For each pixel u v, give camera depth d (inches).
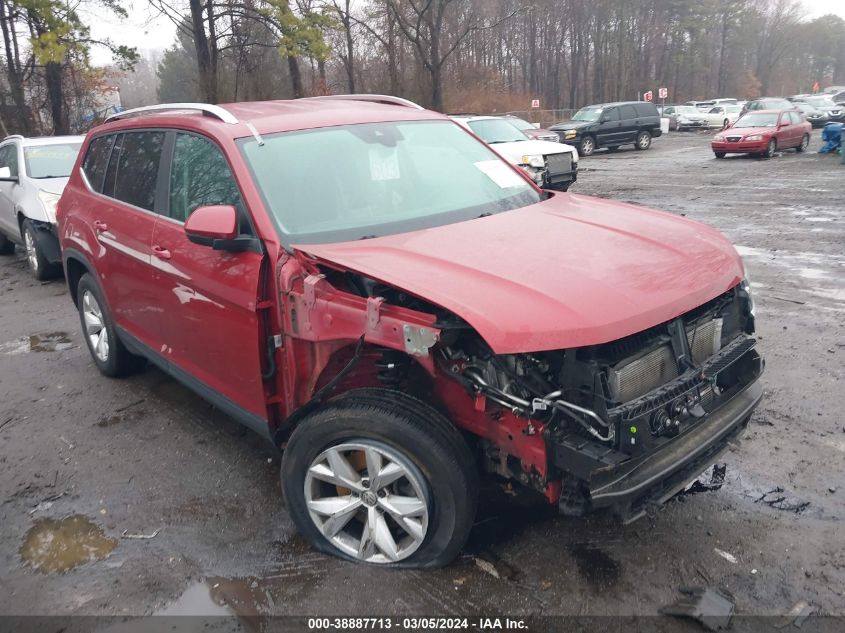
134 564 130.2
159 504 150.1
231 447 174.6
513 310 101.6
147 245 163.2
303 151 147.5
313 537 128.4
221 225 125.8
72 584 125.6
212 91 1000.9
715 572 119.8
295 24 964.0
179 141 161.6
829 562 121.1
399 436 112.5
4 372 235.6
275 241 127.7
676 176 725.9
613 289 108.4
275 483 156.6
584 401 104.0
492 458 118.6
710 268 122.7
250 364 134.2
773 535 129.1
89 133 219.3
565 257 118.8
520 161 595.5
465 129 182.9
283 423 129.6
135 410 198.7
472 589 118.2
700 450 111.7
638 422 104.3
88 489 157.8
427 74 1302.9
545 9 2299.5
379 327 109.8
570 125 1109.7
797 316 251.9
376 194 145.2
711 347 124.6
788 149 962.7
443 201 150.3
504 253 120.0
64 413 198.8
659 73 2928.2
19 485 161.0
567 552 126.4
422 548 118.6
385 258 118.3
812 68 4015.8
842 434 165.2
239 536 137.3
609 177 758.5
